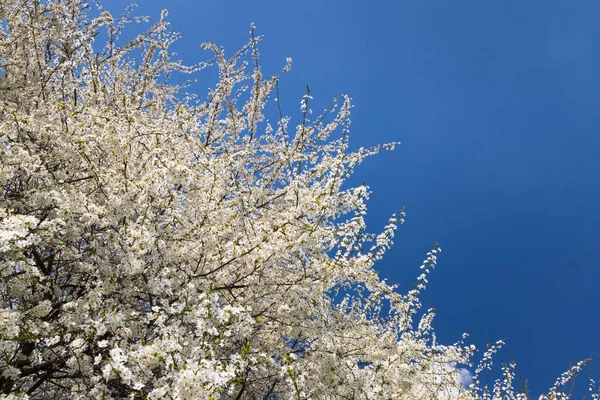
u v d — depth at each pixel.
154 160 4.91
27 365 4.69
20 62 6.70
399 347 5.43
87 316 4.32
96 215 4.60
